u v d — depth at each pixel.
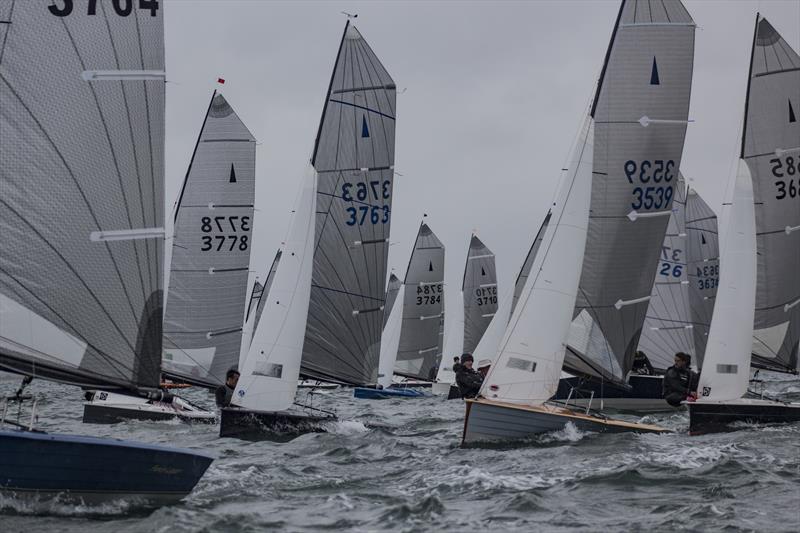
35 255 40.03
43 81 40.19
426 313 190.25
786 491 48.09
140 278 42.44
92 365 41.38
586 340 80.38
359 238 97.69
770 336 90.75
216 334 102.50
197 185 102.19
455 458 60.75
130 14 42.03
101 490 41.09
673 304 128.88
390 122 98.06
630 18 78.94
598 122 79.44
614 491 48.88
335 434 75.56
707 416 72.38
